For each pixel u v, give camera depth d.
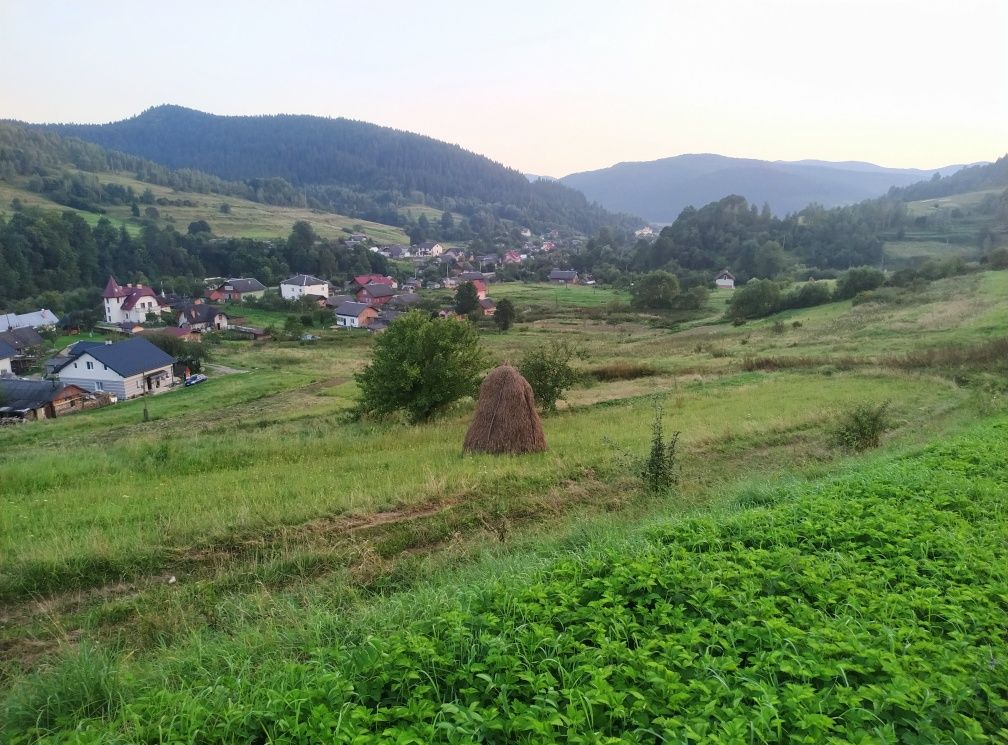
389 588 7.59
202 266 136.50
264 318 107.88
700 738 3.62
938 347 36.31
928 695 4.15
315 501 10.52
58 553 8.12
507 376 15.92
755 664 4.55
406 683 4.37
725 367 38.09
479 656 4.71
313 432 22.70
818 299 78.94
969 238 136.88
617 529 8.68
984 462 11.55
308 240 154.62
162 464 15.62
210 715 4.15
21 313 92.56
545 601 5.56
